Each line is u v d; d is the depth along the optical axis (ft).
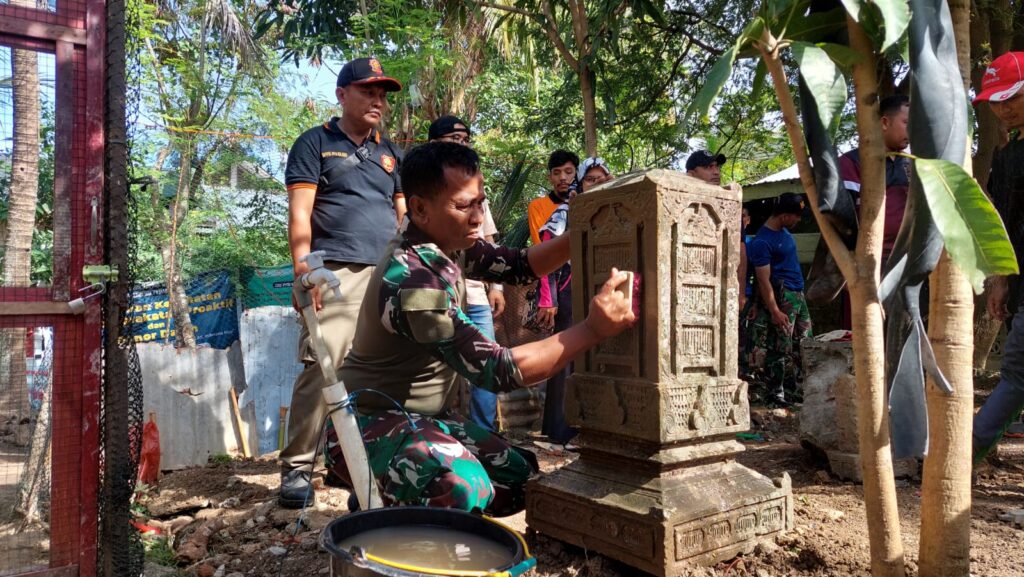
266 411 17.07
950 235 5.49
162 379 14.84
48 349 8.01
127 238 7.17
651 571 7.34
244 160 34.55
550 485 8.48
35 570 6.89
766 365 19.60
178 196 30.25
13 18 6.71
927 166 5.68
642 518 7.40
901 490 11.03
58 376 6.97
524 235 21.97
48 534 7.73
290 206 11.10
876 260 6.51
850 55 6.44
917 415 6.47
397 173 12.06
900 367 6.47
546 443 15.35
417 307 6.98
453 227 7.49
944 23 6.11
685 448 7.82
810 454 12.91
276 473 13.56
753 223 27.78
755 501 8.11
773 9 6.33
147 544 9.41
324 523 10.03
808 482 11.68
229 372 15.81
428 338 7.04
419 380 8.17
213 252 35.86
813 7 7.03
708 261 8.03
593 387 8.27
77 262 7.02
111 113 7.02
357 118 11.41
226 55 33.50
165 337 25.68
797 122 6.66
